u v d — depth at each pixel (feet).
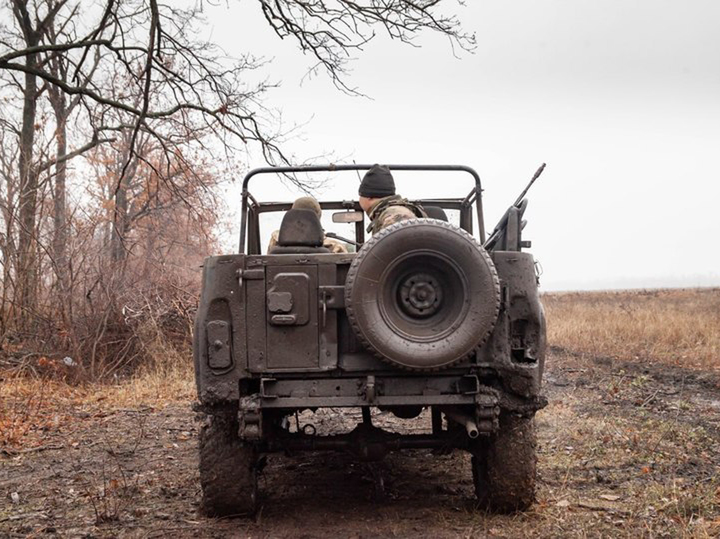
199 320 16.43
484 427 15.90
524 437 16.76
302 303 16.25
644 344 51.13
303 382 16.42
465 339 15.62
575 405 30.45
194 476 21.72
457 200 22.61
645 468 20.61
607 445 23.58
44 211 46.01
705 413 28.68
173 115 56.29
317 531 16.48
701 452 22.65
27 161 44.06
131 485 20.83
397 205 19.11
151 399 35.45
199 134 53.83
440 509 17.74
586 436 24.70
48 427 29.27
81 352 40.78
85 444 26.58
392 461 22.63
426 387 16.35
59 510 18.80
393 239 15.58
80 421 30.68
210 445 16.99
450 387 16.38
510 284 16.30
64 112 68.95
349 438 17.52
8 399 34.30
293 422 28.84
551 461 21.90
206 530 16.62
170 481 21.20
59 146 68.18
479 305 15.65
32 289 42.55
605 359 45.09
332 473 21.52
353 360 16.26
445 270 15.83
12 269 42.80
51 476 22.20
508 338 16.26
